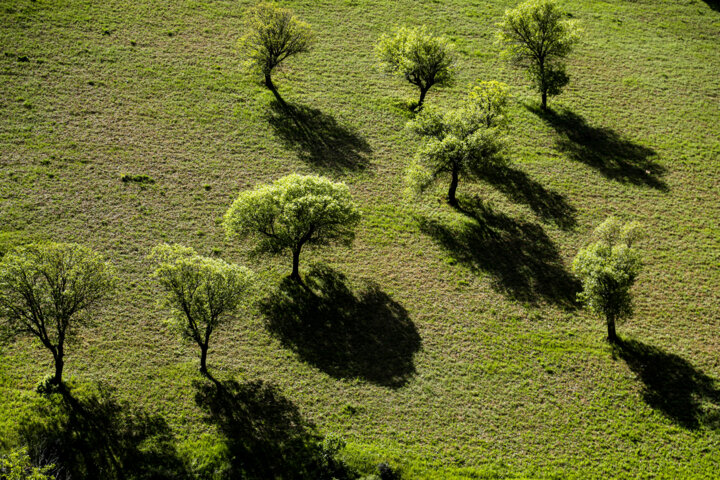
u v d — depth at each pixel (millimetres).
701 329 48281
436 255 52812
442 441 36969
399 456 35219
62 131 58219
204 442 34156
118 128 60219
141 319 42406
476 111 58469
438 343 44406
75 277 35219
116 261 46281
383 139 66750
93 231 48531
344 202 45875
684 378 43469
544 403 40594
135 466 31922
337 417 37562
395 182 60969
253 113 66500
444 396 40188
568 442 37938
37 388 35406
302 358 41469
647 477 36000
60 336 35250
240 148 61281
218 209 53406
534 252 54562
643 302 50531
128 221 50250
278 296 45938
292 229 45406
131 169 55688
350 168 61688
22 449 27875
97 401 35656
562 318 48219
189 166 57656
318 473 33094
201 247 49156
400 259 51812
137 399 36438
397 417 38188
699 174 67688
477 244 54594
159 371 38719
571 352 45062
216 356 40625
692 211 62094
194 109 65062
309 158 61875
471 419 38781
